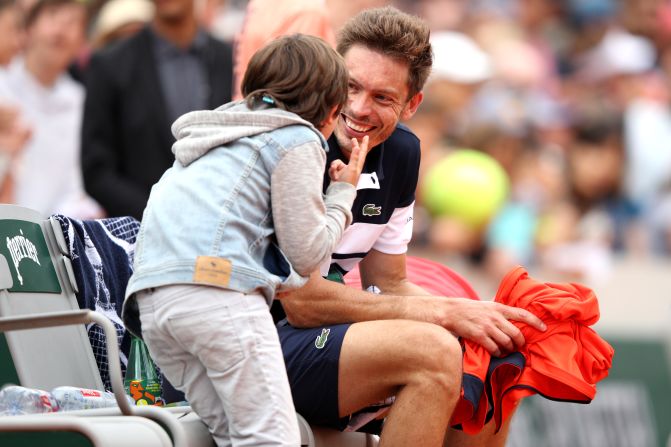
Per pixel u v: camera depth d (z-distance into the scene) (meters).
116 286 14.30
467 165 26.73
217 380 10.92
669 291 27.27
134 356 13.57
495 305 12.78
